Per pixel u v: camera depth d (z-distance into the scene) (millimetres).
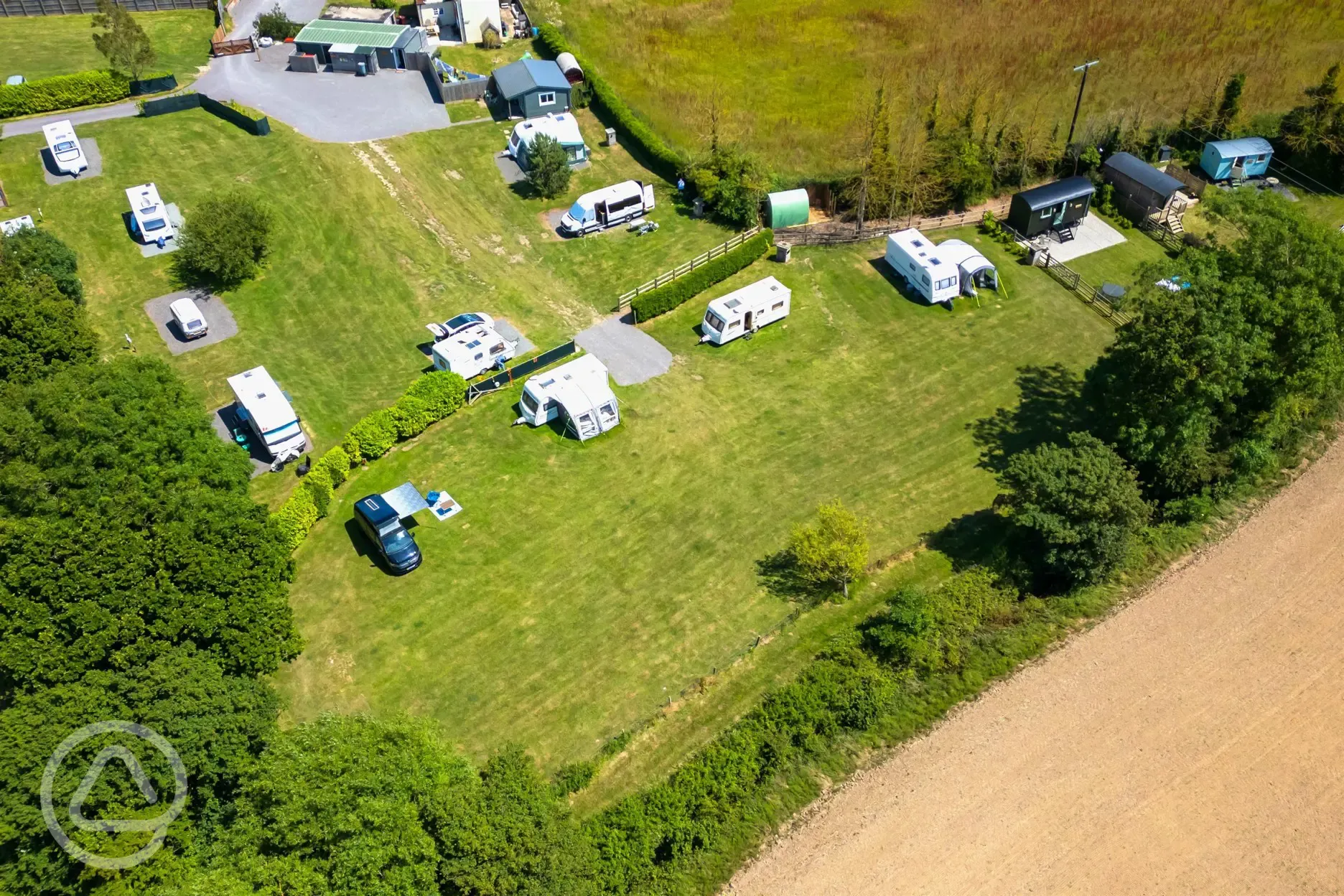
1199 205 59375
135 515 33125
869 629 34656
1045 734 33219
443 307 51469
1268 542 40000
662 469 42719
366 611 36906
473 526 40156
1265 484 42750
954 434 44438
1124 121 62688
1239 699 34125
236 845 26500
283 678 34531
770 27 76688
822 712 32938
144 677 29969
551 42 72812
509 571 38312
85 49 73625
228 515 34531
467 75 69375
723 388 47031
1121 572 38812
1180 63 69562
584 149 62188
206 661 31281
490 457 43250
